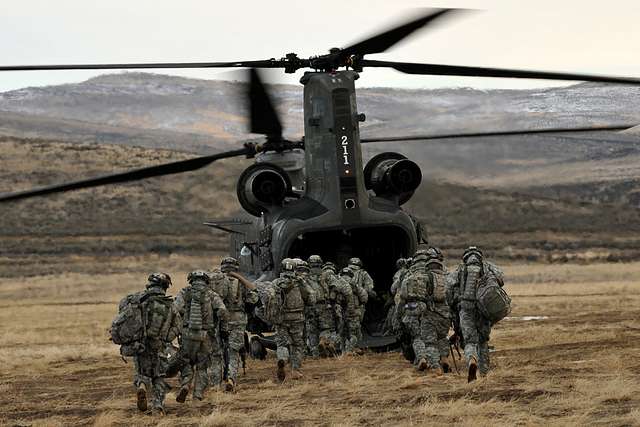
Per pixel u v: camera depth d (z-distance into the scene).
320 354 43.31
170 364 31.45
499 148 81.81
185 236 175.62
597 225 139.62
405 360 41.69
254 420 27.91
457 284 32.72
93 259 169.50
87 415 31.39
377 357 43.72
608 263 133.25
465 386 31.12
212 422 27.56
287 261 37.12
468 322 32.50
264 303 36.41
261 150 49.25
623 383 28.95
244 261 51.28
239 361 35.12
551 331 51.75
